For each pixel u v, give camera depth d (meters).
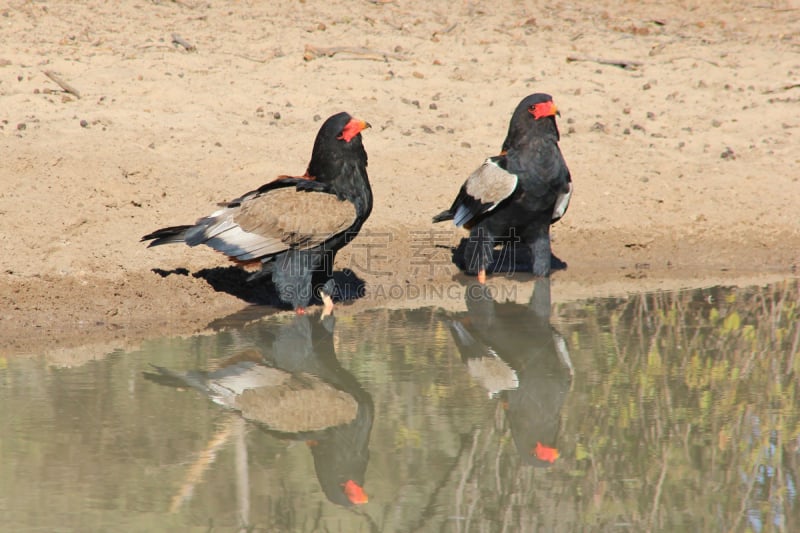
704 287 14.68
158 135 17.92
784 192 17.59
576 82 22.20
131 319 12.70
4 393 10.23
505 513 8.09
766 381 10.90
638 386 10.78
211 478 8.46
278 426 9.64
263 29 24.30
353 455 9.08
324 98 20.36
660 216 16.91
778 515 7.96
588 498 8.33
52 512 7.73
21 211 14.74
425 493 8.42
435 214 16.61
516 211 14.19
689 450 9.13
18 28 22.86
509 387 10.83
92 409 9.88
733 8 28.31
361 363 11.53
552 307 13.70
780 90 21.98
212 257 14.30
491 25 25.98
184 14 25.09
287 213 12.22
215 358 11.54
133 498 8.05
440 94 21.08
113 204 15.38
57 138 17.14
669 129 20.22
